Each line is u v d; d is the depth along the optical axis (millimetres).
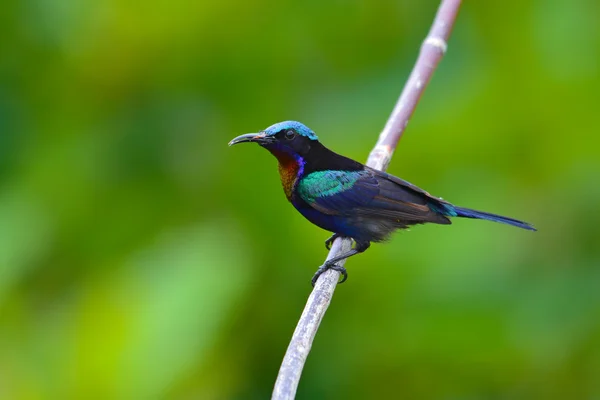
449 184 12094
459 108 12148
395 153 12188
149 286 10828
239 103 12547
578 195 11859
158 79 12445
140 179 12305
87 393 10344
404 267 11492
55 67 12406
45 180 12125
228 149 12289
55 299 11469
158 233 11977
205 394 10758
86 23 12266
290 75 12578
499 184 11992
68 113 12438
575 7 12203
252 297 11320
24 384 10484
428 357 11516
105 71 12352
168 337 10359
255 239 11625
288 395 6844
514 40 12297
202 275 10758
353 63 12625
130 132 12367
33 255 11531
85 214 12023
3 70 12398
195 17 12203
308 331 7594
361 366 11531
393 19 12742
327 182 10328
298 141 10312
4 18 12234
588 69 12094
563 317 11453
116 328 10531
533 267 11680
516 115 12109
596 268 11578
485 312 11383
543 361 11516
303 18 12477
